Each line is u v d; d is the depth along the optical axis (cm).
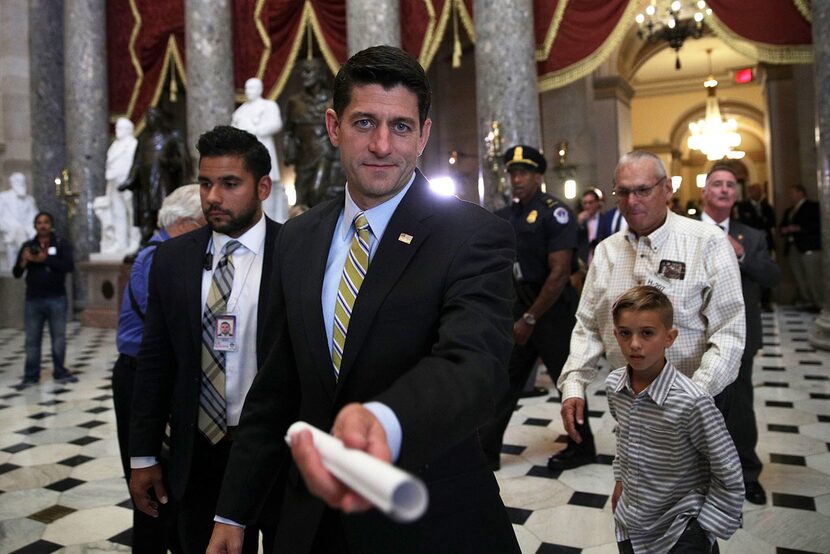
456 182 1452
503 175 856
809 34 828
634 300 222
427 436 109
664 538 217
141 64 1309
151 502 235
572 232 444
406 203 151
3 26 1570
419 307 142
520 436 514
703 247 252
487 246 145
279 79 1173
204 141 226
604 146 1407
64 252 771
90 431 571
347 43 1041
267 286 224
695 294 251
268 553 215
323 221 167
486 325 130
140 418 229
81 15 1320
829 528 340
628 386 231
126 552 345
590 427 482
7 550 348
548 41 950
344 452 85
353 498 83
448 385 116
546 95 1318
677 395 218
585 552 327
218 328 225
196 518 227
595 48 933
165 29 1271
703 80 2169
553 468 437
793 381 646
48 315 766
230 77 1176
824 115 768
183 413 224
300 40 1155
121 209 1229
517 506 383
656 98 2252
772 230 1214
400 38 1031
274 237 235
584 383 275
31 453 513
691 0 1281
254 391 172
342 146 147
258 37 1181
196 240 238
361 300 144
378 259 146
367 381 142
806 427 506
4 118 1570
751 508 365
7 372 831
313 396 151
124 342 277
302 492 155
